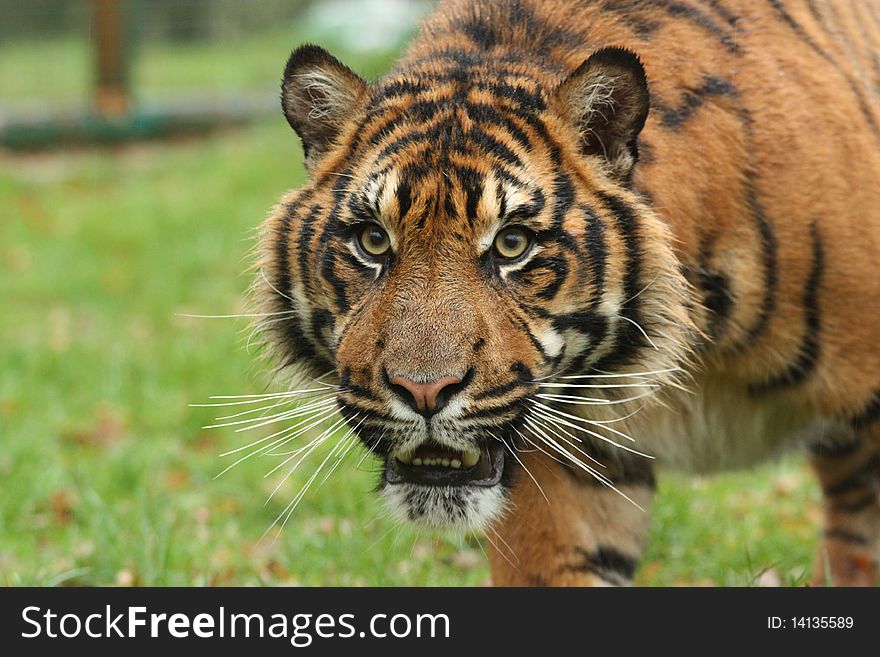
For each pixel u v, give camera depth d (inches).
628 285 233.9
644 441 275.1
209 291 684.1
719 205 248.7
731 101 251.3
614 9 259.0
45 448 466.6
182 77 1167.0
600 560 284.2
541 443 265.3
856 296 255.3
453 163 224.1
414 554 363.9
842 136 257.6
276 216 249.4
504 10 261.0
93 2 1063.0
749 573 344.5
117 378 539.5
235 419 497.4
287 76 246.1
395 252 224.5
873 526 343.3
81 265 745.6
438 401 218.1
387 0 1225.4
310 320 243.6
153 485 433.7
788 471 443.2
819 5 277.9
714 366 265.1
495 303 222.7
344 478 414.9
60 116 1066.7
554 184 228.1
